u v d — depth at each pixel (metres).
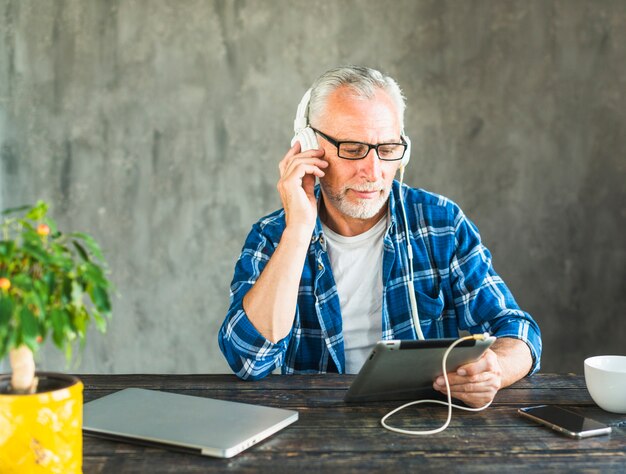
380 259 1.72
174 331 3.27
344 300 1.72
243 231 3.23
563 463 1.00
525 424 1.16
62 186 3.23
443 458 1.01
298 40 3.16
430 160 3.20
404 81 3.17
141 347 3.27
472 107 3.18
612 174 3.21
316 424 1.15
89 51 3.18
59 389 0.88
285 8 3.15
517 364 1.40
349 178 1.56
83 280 0.86
